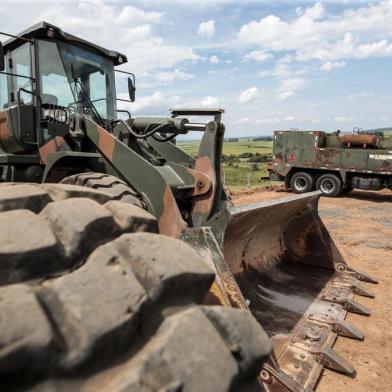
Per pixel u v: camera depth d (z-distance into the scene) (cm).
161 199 347
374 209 1261
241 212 291
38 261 134
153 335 133
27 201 170
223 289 240
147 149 489
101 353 119
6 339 103
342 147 1558
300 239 484
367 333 353
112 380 116
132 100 575
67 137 439
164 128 402
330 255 473
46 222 155
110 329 121
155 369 119
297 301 380
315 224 470
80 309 122
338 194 1545
